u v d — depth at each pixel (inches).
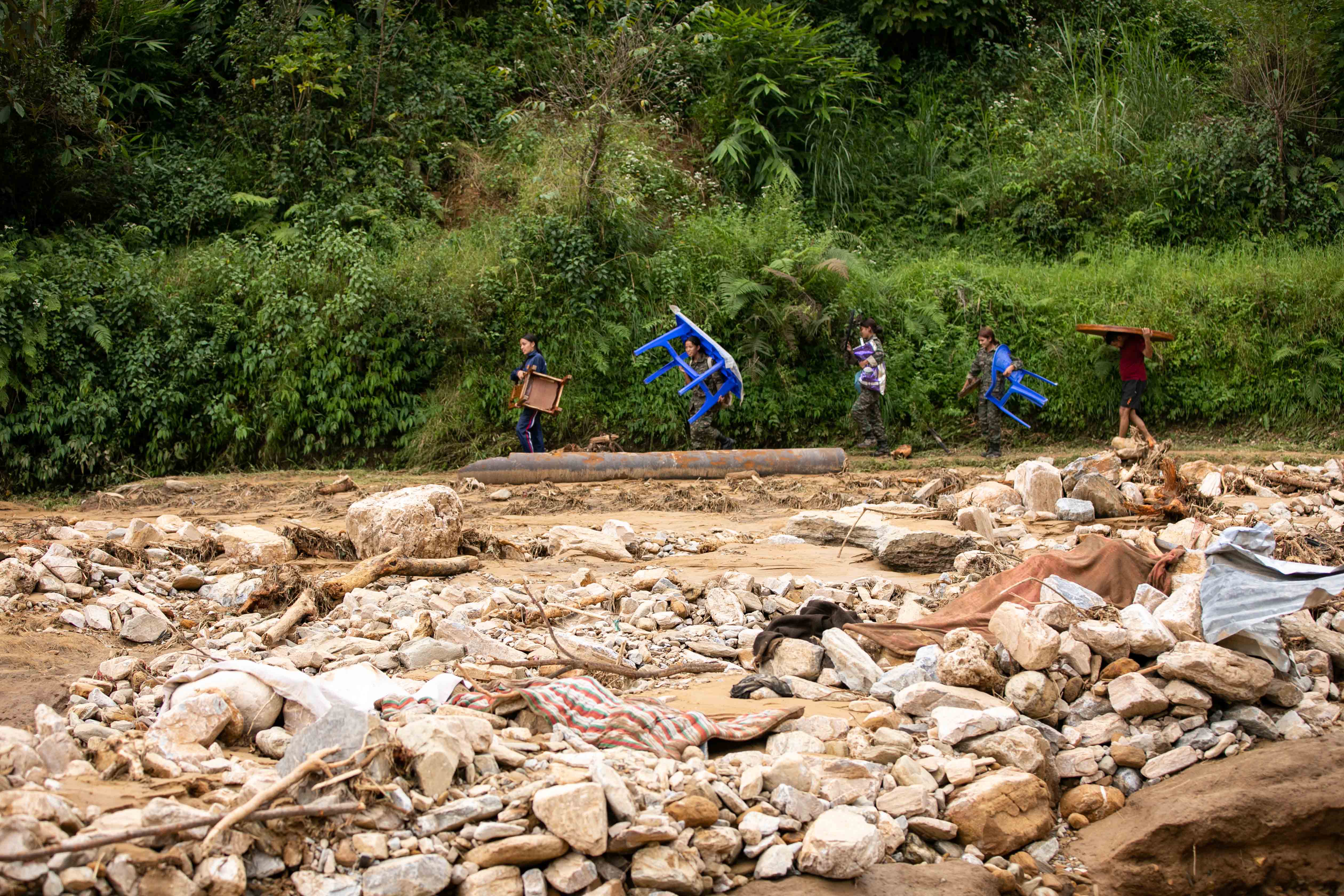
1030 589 237.1
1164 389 665.0
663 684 209.6
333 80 721.0
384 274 622.2
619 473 507.2
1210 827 162.4
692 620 256.4
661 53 772.0
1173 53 938.7
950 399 659.4
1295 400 655.1
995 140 850.1
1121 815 173.2
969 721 178.9
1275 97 784.9
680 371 636.7
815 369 662.5
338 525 395.5
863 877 143.9
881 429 602.2
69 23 689.0
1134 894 160.2
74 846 115.6
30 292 554.9
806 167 805.2
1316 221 761.6
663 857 137.1
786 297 657.6
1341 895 163.5
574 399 626.2
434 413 614.9
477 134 767.7
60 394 561.9
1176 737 187.6
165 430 576.1
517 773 151.6
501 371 625.6
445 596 257.0
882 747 171.8
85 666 201.3
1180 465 525.7
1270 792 167.2
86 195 641.0
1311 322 659.4
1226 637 199.5
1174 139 800.9
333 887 126.3
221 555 306.5
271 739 159.8
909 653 221.5
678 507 438.0
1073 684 198.4
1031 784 167.3
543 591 269.6
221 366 597.9
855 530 342.3
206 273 612.7
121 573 266.4
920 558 303.7
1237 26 828.6
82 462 559.8
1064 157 792.3
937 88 903.1
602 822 135.0
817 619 231.8
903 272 706.2
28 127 617.3
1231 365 663.1
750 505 442.6
